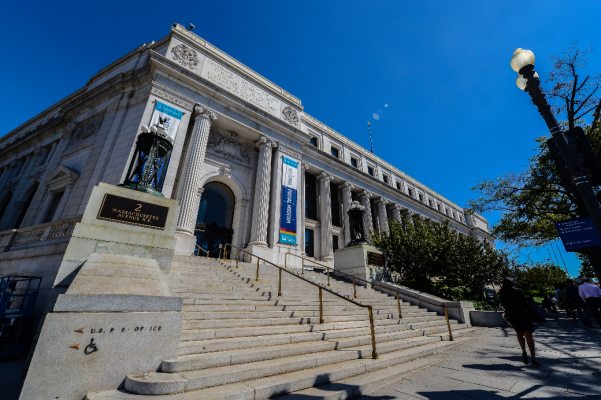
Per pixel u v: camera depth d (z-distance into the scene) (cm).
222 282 930
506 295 602
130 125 1705
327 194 2794
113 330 386
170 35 1984
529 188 1482
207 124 1875
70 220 1017
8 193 2459
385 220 3366
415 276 1688
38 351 337
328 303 943
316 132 3134
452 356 661
